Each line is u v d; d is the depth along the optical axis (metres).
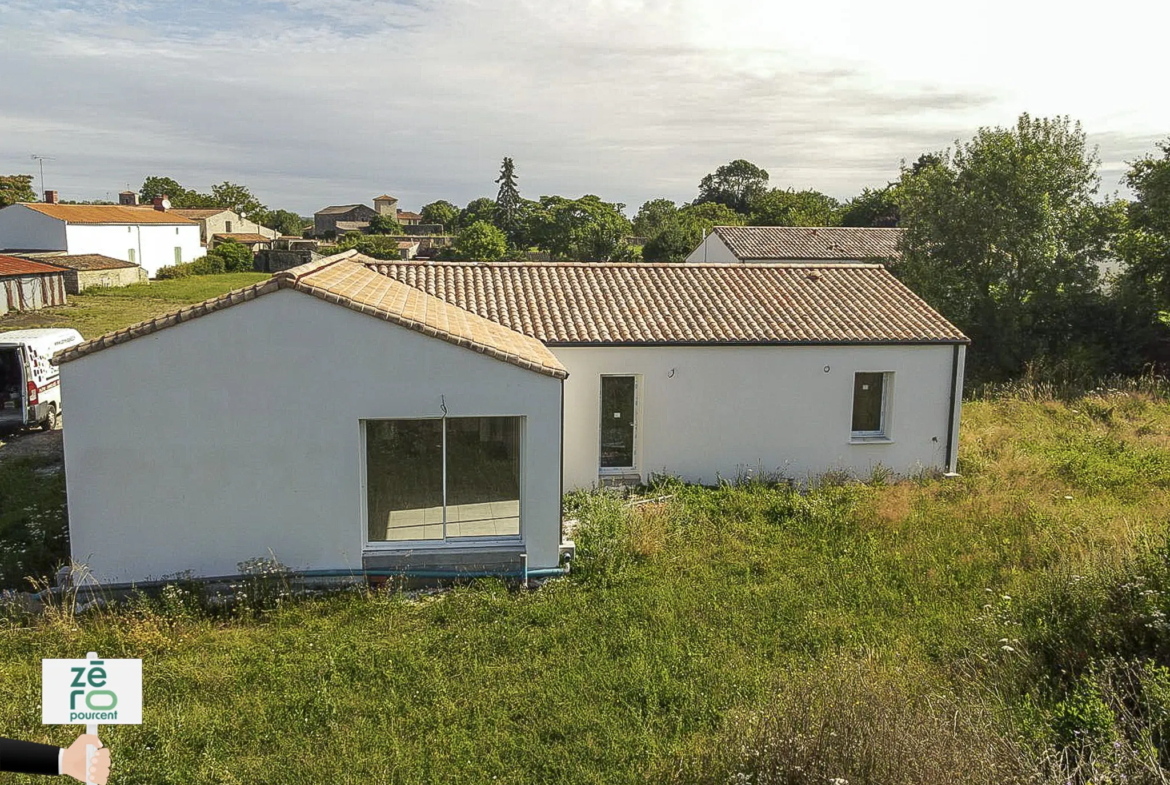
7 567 11.52
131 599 10.64
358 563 11.48
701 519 13.74
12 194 76.81
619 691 8.30
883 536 12.93
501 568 11.72
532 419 11.58
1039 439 19.31
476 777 6.95
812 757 6.17
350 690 8.40
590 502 13.95
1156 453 17.41
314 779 6.88
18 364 20.06
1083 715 6.63
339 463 11.28
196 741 7.43
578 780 6.89
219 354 10.84
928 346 16.58
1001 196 29.14
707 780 6.73
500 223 96.56
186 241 70.44
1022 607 9.55
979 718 6.54
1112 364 27.67
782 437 16.38
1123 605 8.41
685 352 15.79
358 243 75.06
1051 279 29.14
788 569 11.67
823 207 82.50
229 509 11.15
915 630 9.62
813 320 16.80
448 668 8.84
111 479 10.86
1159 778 5.68
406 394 11.30
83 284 50.34
